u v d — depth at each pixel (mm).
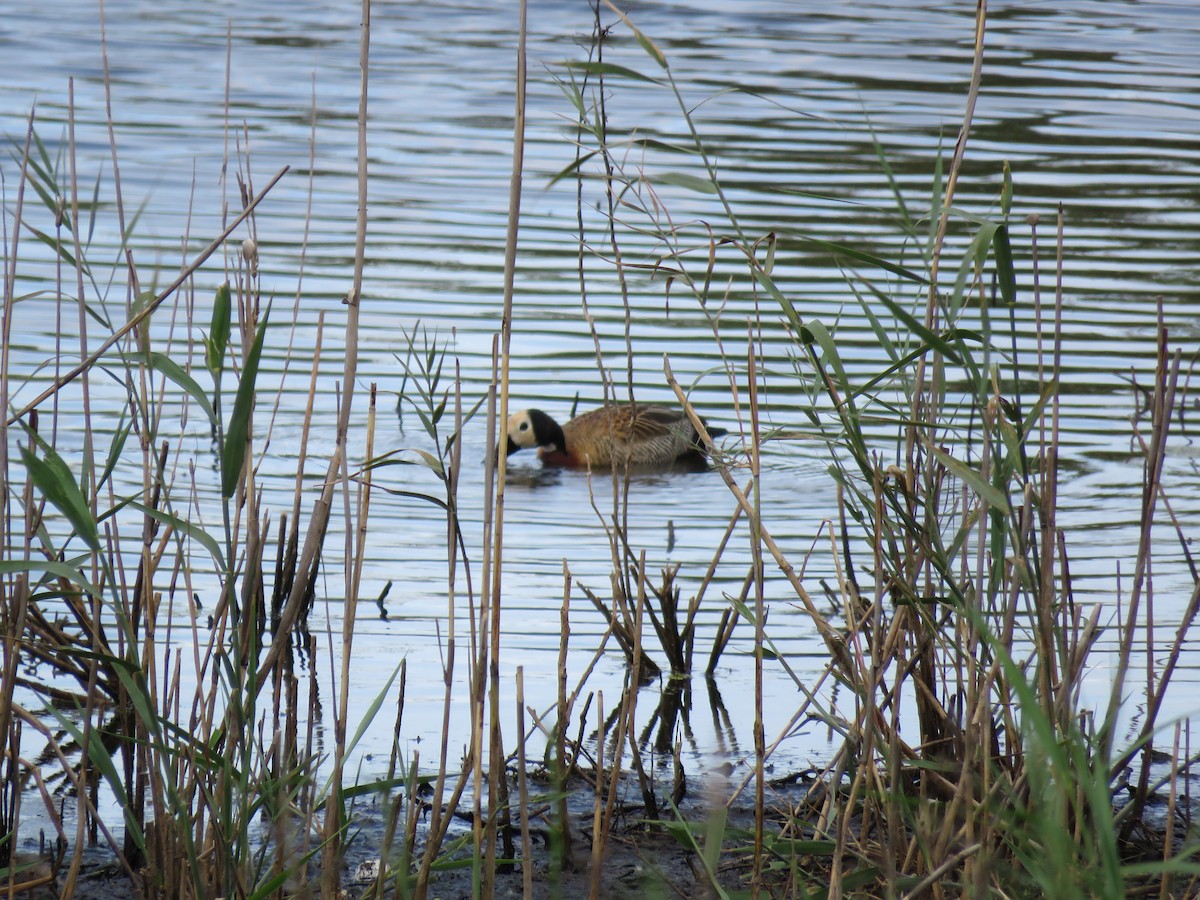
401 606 12750
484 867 7906
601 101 8086
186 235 9219
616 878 8688
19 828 9031
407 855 7598
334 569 13555
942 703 9359
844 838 7590
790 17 42719
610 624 9852
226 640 11336
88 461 8477
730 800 7965
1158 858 8617
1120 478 16188
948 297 8648
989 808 7250
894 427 17938
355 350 7590
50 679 11266
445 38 39969
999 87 34531
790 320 7281
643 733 10750
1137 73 36281
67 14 40812
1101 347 20031
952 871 7633
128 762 8828
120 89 32875
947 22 42625
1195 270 23266
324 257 22828
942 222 8172
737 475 17297
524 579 13594
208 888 7723
